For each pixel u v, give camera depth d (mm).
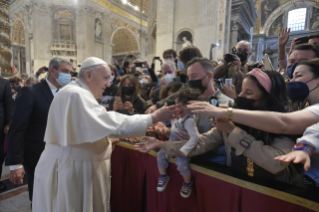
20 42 20234
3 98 2305
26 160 1732
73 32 15609
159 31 7434
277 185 945
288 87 987
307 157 636
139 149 1354
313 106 856
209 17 6375
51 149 1177
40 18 14641
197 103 922
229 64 2020
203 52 6488
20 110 1613
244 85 990
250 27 10711
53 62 1796
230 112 833
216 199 1139
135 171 1669
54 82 1863
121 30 20688
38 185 1185
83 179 1139
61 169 1112
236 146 958
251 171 1032
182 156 1253
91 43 15891
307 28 11891
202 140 1203
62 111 1093
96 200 1199
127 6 19984
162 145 1264
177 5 7145
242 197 1021
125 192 1767
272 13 13297
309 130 712
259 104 974
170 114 1147
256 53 13688
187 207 1312
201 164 1239
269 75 952
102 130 1021
